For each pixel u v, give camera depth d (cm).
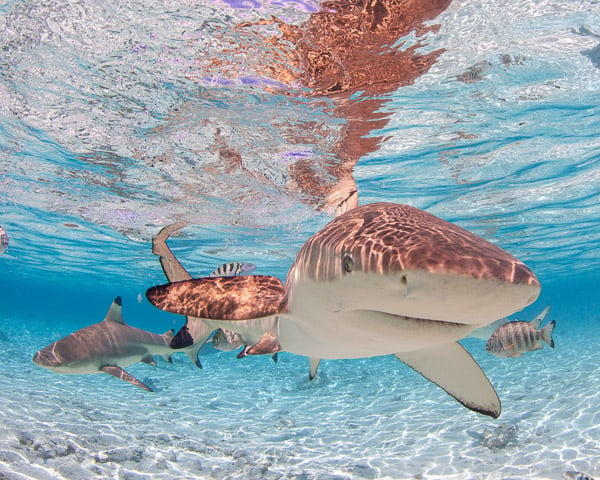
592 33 162
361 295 50
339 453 208
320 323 65
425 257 43
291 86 184
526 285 39
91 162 268
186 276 122
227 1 138
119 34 154
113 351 192
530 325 209
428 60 172
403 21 148
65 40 158
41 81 183
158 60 168
